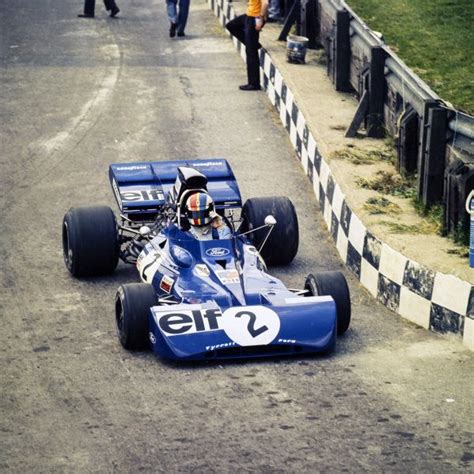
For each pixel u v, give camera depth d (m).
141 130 67.44
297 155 62.59
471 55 67.00
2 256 48.16
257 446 30.20
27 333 39.62
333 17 68.06
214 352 35.38
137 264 42.91
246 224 46.50
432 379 35.06
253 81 76.12
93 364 36.47
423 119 45.44
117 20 100.25
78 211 45.19
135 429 31.44
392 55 53.94
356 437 30.73
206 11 104.81
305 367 35.97
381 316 41.25
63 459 29.66
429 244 41.38
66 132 67.12
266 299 37.62
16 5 106.12
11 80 78.88
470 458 29.44
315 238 50.50
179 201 41.16
